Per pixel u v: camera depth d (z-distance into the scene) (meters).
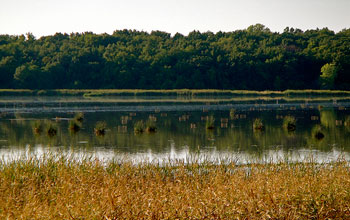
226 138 37.81
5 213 12.08
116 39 187.12
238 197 13.45
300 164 21.27
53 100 97.50
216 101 93.56
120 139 37.38
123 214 11.87
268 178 16.41
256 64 144.62
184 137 38.53
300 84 143.38
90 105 80.25
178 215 12.04
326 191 14.20
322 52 155.50
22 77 128.88
